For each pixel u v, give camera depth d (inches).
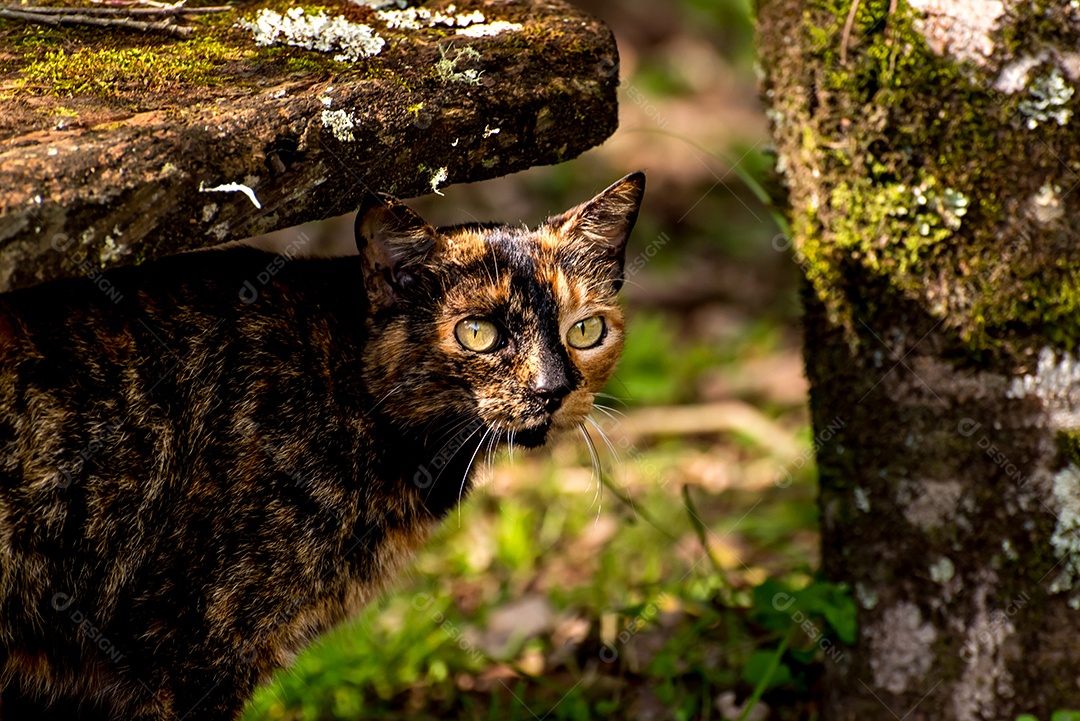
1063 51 112.7
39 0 124.4
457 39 118.4
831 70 122.4
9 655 112.4
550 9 127.8
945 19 114.7
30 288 109.7
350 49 116.0
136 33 118.1
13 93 104.0
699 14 477.7
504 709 151.9
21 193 90.0
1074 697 122.7
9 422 105.2
